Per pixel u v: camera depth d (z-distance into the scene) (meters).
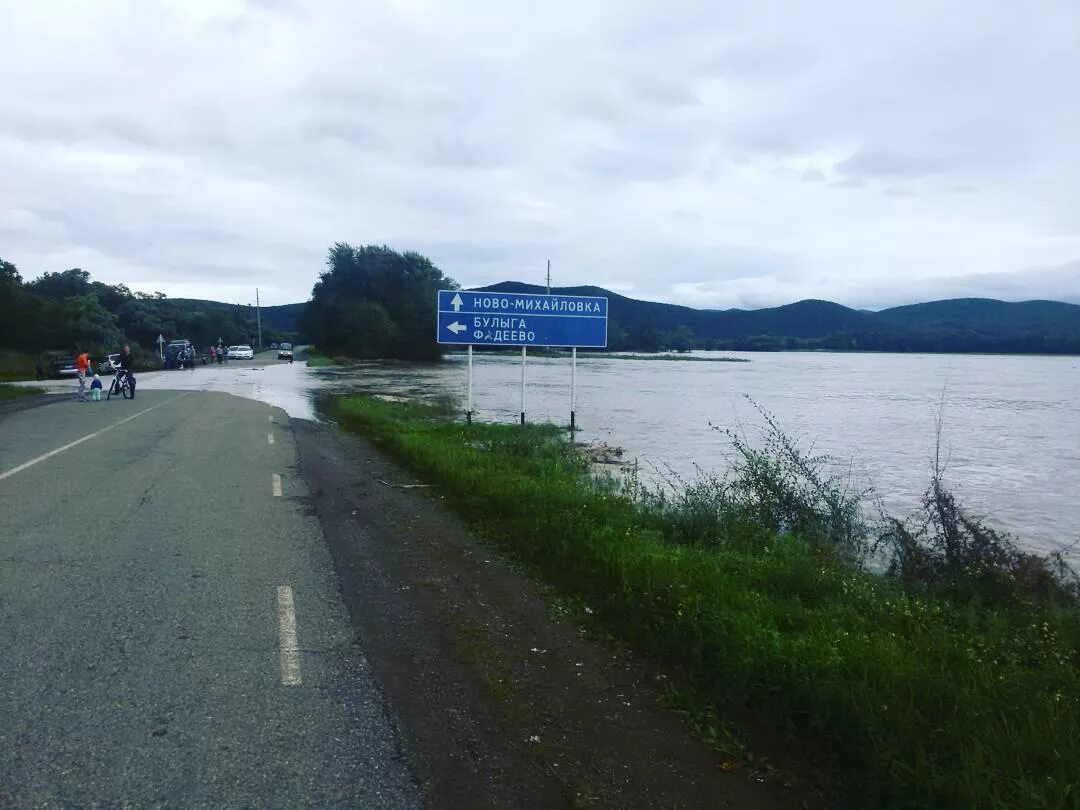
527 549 7.74
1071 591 7.16
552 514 8.70
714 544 8.14
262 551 7.43
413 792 3.51
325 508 9.64
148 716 4.07
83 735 3.86
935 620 5.52
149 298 118.12
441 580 6.80
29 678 4.47
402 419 22.05
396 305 92.75
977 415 30.81
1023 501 13.16
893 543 8.79
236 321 133.88
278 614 5.69
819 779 3.73
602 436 21.02
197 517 8.77
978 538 7.68
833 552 7.95
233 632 5.30
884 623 5.41
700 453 17.92
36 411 22.33
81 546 7.37
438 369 65.31
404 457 14.16
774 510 9.74
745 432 22.53
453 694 4.54
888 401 38.50
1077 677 4.58
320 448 15.52
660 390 43.81
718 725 4.25
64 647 4.93
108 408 23.50
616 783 3.68
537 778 3.70
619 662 5.12
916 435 23.20
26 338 57.03
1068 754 3.51
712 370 78.81
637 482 11.85
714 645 5.03
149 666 4.69
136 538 7.72
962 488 14.35
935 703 4.07
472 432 18.64
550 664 5.05
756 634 4.91
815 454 18.56
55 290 107.44
